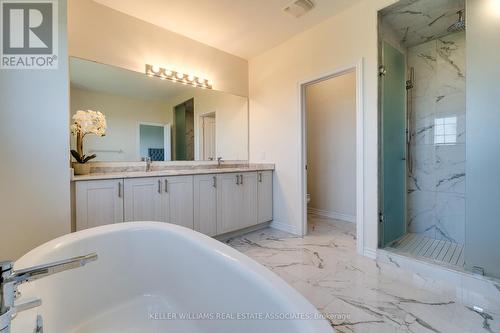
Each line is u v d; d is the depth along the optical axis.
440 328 1.26
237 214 2.78
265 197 3.08
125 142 2.36
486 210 1.55
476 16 1.57
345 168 3.56
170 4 2.20
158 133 2.60
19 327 0.72
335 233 2.93
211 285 1.17
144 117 2.49
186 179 2.33
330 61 2.45
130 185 1.98
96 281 1.29
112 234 1.38
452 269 1.67
